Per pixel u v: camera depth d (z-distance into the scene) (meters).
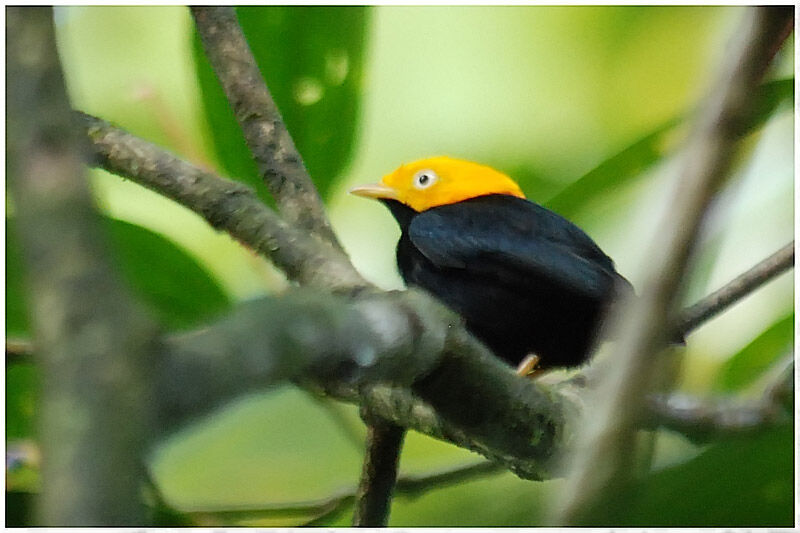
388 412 2.53
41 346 0.94
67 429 0.92
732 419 2.54
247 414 2.62
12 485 2.54
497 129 2.65
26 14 1.04
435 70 2.65
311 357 1.28
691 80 2.63
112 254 0.98
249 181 2.58
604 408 1.15
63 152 1.00
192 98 2.60
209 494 2.61
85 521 0.91
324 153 2.58
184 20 2.61
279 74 2.58
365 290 1.69
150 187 2.54
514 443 2.04
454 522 2.54
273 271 2.56
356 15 2.58
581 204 2.57
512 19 2.65
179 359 1.04
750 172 2.58
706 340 2.58
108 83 2.64
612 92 2.64
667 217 1.11
